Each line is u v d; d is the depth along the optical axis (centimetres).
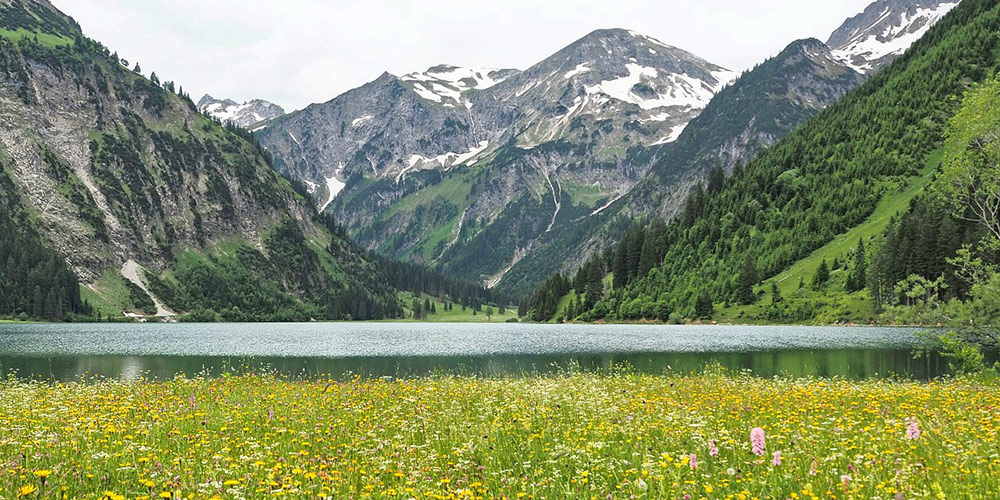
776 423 1523
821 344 8094
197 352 7788
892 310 3606
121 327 17600
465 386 2652
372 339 11306
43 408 1819
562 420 1582
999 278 3244
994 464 994
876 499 809
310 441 1360
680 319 16625
